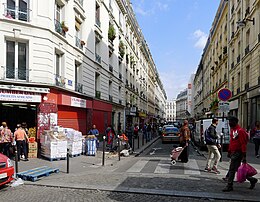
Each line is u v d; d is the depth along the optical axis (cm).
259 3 1909
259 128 1323
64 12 1645
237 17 2656
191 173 884
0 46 1310
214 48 4294
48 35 1425
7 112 1375
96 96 2286
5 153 1202
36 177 795
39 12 1404
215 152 886
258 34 1928
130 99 3919
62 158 1221
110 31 2647
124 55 3469
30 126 1402
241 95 2406
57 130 1266
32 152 1268
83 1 1970
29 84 1355
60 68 1609
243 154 665
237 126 688
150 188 692
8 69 1350
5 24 1318
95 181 777
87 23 2042
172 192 651
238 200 600
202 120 1636
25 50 1400
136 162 1148
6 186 729
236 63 2633
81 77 1919
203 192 652
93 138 1391
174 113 16875
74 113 1777
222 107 1155
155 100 8181
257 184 737
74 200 599
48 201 590
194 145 2006
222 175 852
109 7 2688
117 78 3012
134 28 4122
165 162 1135
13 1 1357
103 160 1066
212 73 4384
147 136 2505
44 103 1395
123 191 668
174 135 2308
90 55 2102
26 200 598
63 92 1570
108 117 2658
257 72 1944
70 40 1708
